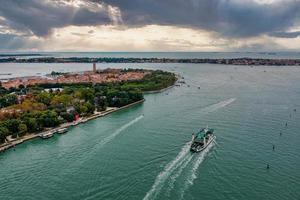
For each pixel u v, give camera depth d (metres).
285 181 179.25
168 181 178.88
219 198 162.88
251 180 180.38
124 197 163.75
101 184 177.00
